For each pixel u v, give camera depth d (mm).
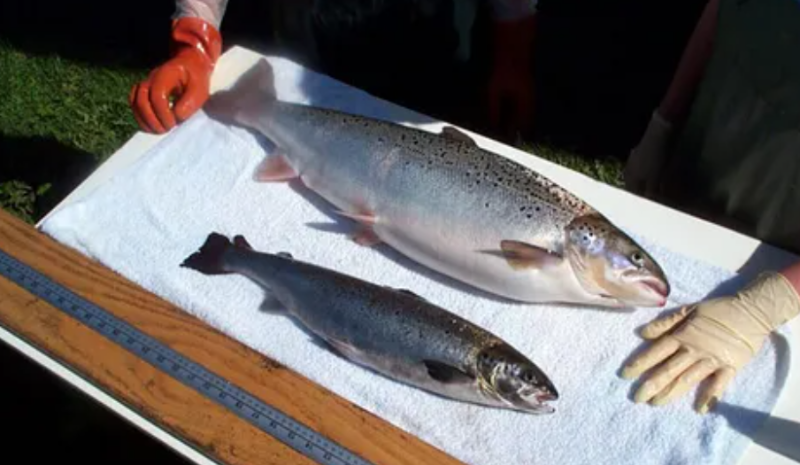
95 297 858
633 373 800
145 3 1887
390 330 794
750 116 899
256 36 1796
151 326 837
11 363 1363
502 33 1285
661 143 1110
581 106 1649
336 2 1343
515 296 851
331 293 825
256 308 861
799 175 886
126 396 790
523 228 840
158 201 951
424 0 1354
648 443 761
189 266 888
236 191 962
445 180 871
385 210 891
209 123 1018
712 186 1007
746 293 834
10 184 1579
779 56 841
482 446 766
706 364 790
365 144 909
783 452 756
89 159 1631
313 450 749
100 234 920
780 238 952
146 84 1009
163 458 1286
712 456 749
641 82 1684
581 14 1793
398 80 1495
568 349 826
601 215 855
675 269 876
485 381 769
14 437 1312
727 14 876
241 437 759
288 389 789
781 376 794
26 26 1857
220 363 809
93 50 1809
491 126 1440
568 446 763
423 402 793
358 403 799
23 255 887
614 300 836
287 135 954
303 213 943
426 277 886
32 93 1736
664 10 1787
